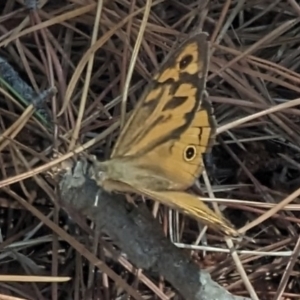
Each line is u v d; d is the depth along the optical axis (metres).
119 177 0.31
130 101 0.36
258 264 0.35
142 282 0.35
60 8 0.36
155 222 0.33
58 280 0.33
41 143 0.35
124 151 0.31
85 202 0.32
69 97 0.35
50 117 0.35
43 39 0.36
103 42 0.35
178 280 0.33
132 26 0.36
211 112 0.31
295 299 0.34
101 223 0.33
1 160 0.35
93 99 0.36
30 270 0.35
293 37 0.37
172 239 0.35
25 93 0.35
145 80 0.36
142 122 0.31
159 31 0.36
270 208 0.35
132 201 0.33
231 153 0.36
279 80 0.36
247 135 0.37
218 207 0.35
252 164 0.36
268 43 0.37
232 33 0.37
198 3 0.37
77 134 0.34
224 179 0.36
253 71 0.36
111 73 0.36
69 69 0.36
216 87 0.36
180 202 0.30
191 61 0.30
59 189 0.33
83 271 0.35
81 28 0.37
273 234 0.35
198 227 0.35
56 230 0.34
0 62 0.35
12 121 0.35
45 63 0.36
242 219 0.36
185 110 0.31
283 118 0.36
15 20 0.36
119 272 0.35
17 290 0.34
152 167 0.31
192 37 0.30
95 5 0.36
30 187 0.35
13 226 0.35
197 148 0.31
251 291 0.33
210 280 0.33
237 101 0.36
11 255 0.35
